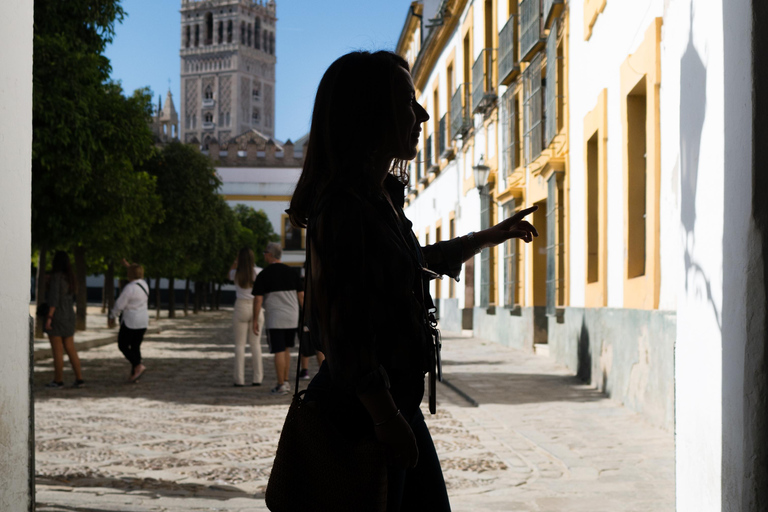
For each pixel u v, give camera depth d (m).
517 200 17.66
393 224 2.16
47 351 17.64
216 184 34.66
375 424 2.03
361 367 2.00
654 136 8.73
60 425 8.64
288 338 11.60
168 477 6.13
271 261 11.61
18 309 3.28
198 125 161.25
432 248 2.72
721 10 3.18
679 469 3.79
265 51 168.38
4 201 3.17
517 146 17.94
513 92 17.92
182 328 33.28
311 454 2.09
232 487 5.79
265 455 7.02
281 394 11.45
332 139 2.19
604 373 10.78
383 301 2.07
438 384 12.42
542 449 7.14
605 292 11.00
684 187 3.71
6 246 3.18
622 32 10.20
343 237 2.04
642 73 9.17
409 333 2.11
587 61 12.11
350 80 2.20
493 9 19.86
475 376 12.80
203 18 161.25
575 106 12.91
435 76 29.61
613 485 5.79
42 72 13.91
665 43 8.45
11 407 3.22
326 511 2.07
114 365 16.27
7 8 3.17
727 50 3.10
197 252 42.00
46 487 5.67
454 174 26.25
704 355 3.40
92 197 16.34
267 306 11.59
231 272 12.76
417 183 33.97
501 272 20.00
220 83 160.12
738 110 2.97
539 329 16.73
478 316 22.95
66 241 16.77
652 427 8.20
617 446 7.21
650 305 8.77
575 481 5.95
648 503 5.27
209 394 11.50
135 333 13.09
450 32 26.48
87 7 14.88
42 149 14.12
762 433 2.82
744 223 2.92
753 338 2.87
